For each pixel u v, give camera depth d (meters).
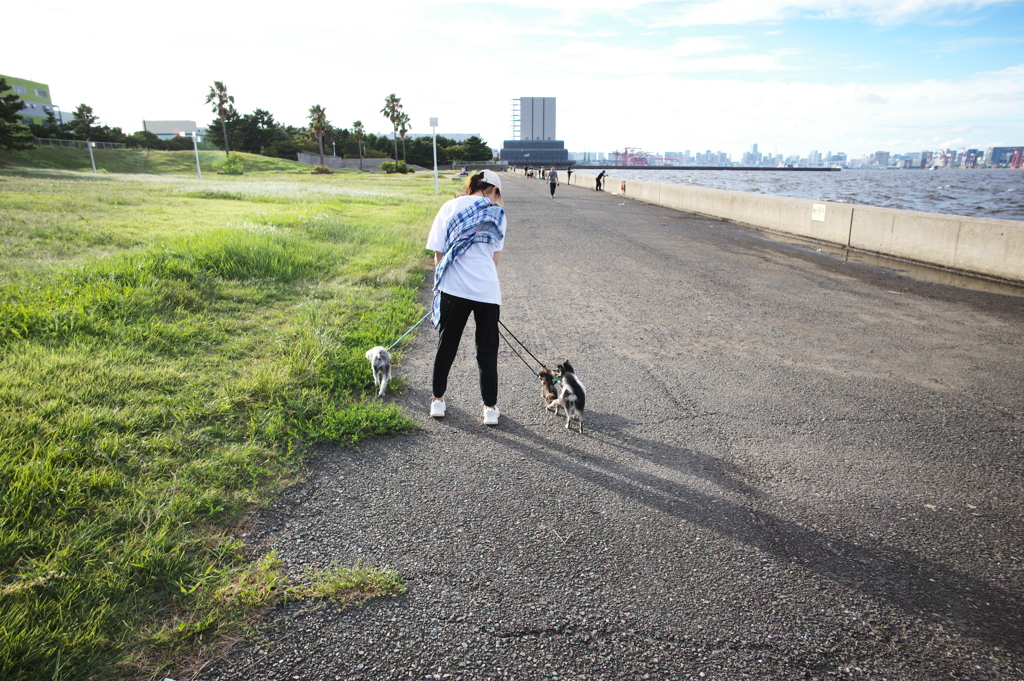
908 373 5.16
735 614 2.34
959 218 10.06
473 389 4.68
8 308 4.78
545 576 2.52
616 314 7.05
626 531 2.86
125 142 102.62
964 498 3.22
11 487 2.60
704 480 3.36
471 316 6.70
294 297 6.79
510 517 2.94
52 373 3.87
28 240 8.41
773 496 3.21
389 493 3.11
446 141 159.12
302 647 2.08
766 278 9.38
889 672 2.08
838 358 5.54
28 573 2.18
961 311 7.37
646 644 2.17
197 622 2.13
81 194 17.33
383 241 11.11
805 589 2.49
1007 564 2.69
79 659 1.91
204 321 5.48
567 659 2.09
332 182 44.03
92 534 2.45
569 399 3.89
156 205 15.74
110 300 5.37
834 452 3.72
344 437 3.64
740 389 4.75
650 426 4.05
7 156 59.12
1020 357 5.62
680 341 6.03
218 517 2.74
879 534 2.89
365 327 5.70
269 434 3.51
